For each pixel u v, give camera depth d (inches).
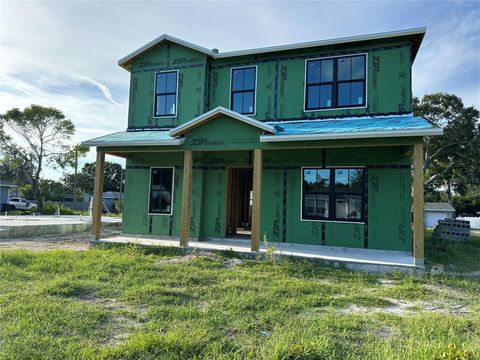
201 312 180.5
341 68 418.0
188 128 381.1
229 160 461.4
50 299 195.2
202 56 471.8
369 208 399.2
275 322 169.2
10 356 126.2
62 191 1855.3
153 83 493.0
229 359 127.7
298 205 425.7
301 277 276.1
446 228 619.8
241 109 457.7
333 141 335.0
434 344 142.8
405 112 390.3
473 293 241.6
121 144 403.2
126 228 491.2
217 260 323.3
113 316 174.1
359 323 171.8
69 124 1401.3
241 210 589.6
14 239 522.9
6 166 1483.8
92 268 275.7
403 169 391.9
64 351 132.1
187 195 382.6
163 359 128.1
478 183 1229.7
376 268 308.3
